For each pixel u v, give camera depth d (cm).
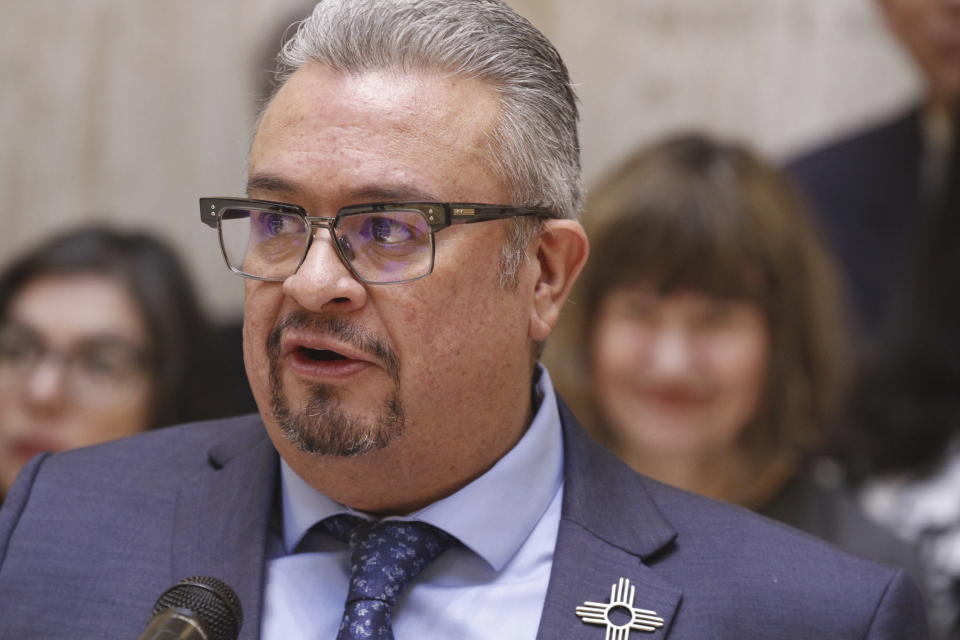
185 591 507
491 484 626
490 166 593
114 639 589
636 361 1059
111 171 1386
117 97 1395
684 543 636
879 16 1308
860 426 1218
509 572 625
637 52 1353
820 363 1082
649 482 678
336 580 618
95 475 660
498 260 598
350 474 596
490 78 602
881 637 609
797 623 606
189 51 1376
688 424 1058
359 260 573
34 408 1088
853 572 629
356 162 568
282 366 585
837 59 1321
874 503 1190
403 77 584
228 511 638
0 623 601
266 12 1359
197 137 1377
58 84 1398
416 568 611
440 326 579
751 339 1062
